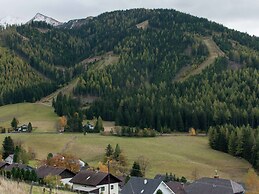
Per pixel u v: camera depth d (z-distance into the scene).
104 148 155.38
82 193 72.06
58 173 91.06
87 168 117.81
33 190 47.22
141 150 155.00
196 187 84.31
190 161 143.12
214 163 144.88
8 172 75.19
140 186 78.25
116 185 88.56
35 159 137.62
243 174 132.50
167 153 152.62
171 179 109.75
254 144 144.62
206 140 183.62
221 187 82.62
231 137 157.12
